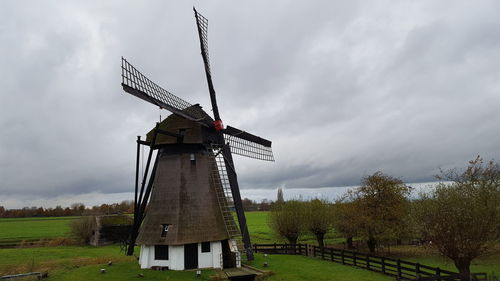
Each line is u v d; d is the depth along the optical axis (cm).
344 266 2564
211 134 2612
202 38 2755
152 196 2411
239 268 2316
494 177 2652
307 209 3959
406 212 3334
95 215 5466
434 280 1853
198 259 2255
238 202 2523
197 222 2286
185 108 2480
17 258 3659
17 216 14538
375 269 2381
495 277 1933
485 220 2048
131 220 5491
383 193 3497
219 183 2519
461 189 2317
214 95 2691
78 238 5244
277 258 2844
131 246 2428
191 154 2467
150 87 2205
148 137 2605
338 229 3981
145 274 2105
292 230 3919
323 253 2927
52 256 3819
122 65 1953
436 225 2123
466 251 2050
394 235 3344
